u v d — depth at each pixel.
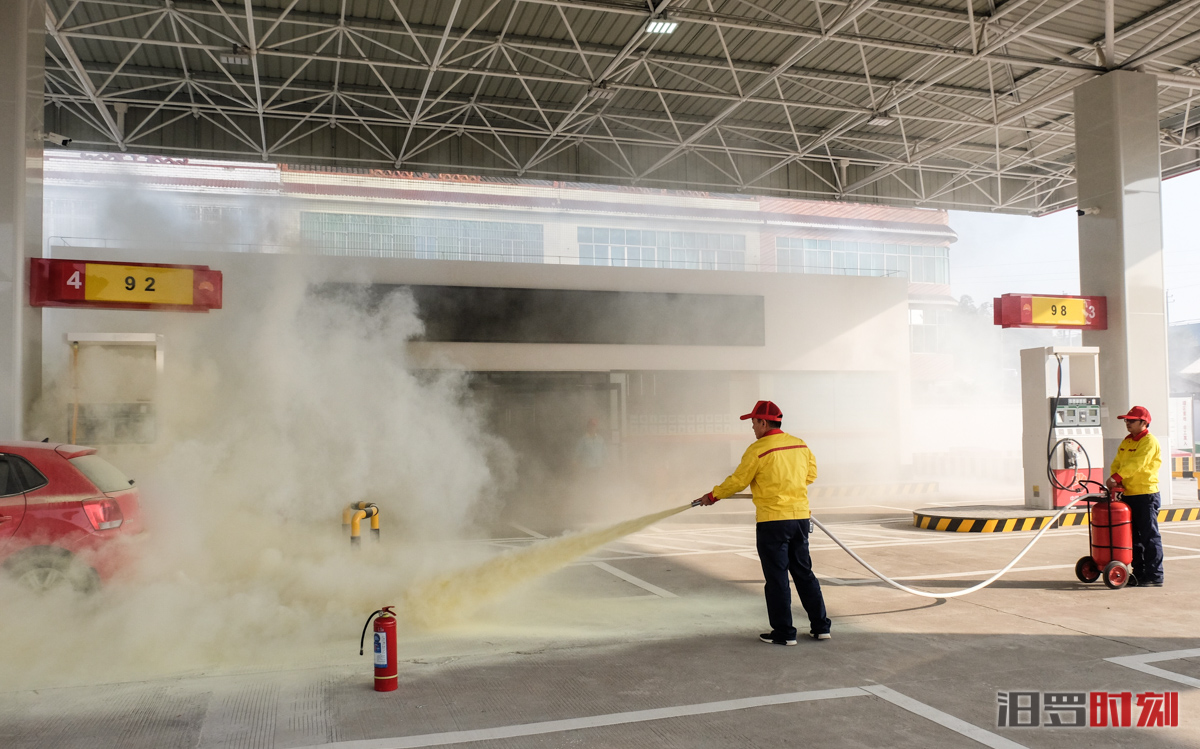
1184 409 24.64
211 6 13.38
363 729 4.03
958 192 22.91
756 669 5.03
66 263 9.91
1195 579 7.99
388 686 4.62
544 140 19.73
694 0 13.48
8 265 9.46
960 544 10.49
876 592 7.48
